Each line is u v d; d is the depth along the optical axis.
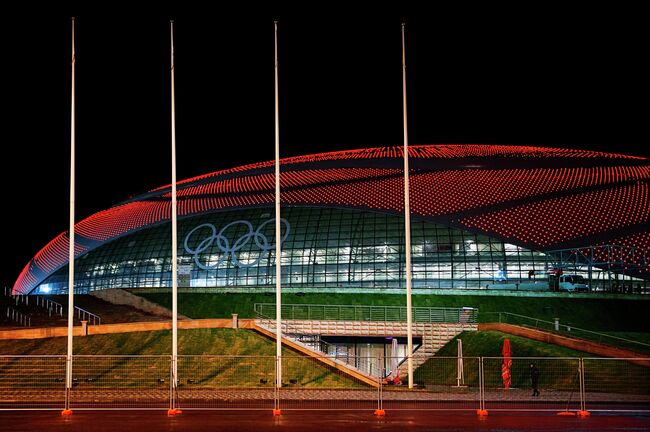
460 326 53.81
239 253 83.12
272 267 81.06
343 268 79.06
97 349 46.69
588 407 30.67
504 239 76.19
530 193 79.81
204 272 83.69
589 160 83.69
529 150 91.12
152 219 91.69
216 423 24.84
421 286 76.50
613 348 43.62
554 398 34.16
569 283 68.75
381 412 27.44
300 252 80.94
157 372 41.56
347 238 80.44
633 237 73.69
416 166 86.69
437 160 86.56
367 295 67.62
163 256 87.06
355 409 29.09
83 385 39.03
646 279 71.88
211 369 42.53
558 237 75.06
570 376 40.78
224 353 45.97
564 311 62.91
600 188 79.19
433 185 83.12
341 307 64.62
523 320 61.94
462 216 78.62
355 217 81.94
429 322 54.75
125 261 89.44
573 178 81.44
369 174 86.81
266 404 31.12
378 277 77.81
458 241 77.56
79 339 48.22
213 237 85.44
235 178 94.75
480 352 48.31
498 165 85.06
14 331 47.88
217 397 33.78
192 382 40.31
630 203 76.88
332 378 41.91
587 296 64.12
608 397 34.75
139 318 59.03
